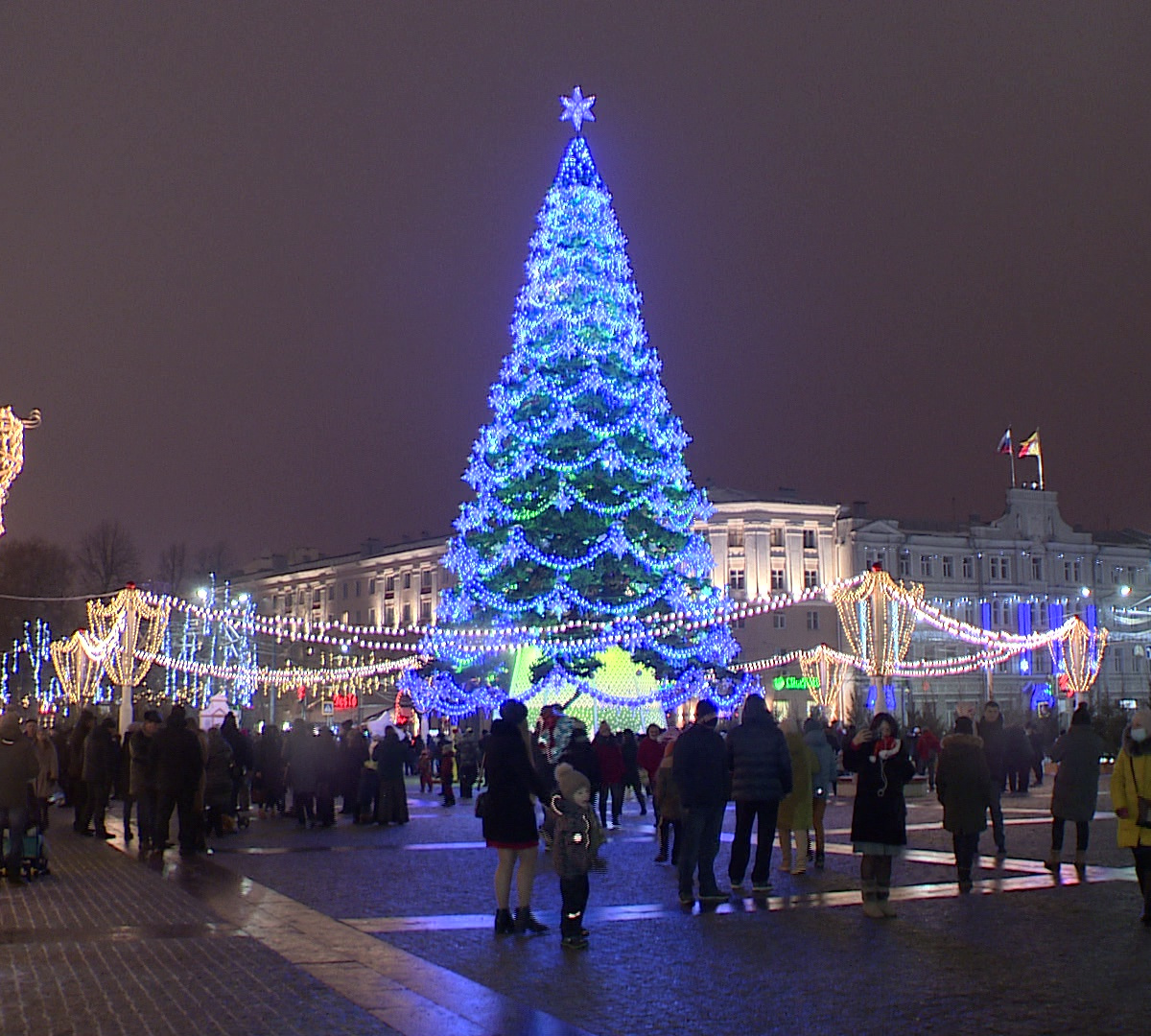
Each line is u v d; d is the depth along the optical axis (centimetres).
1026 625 9475
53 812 3412
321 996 980
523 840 1288
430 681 5153
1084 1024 898
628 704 4666
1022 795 3444
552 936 1271
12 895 1600
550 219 4894
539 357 4756
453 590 4875
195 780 2108
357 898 1555
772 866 1861
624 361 4769
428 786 4306
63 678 5828
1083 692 5881
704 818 1499
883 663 4247
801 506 9312
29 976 1059
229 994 986
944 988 1016
